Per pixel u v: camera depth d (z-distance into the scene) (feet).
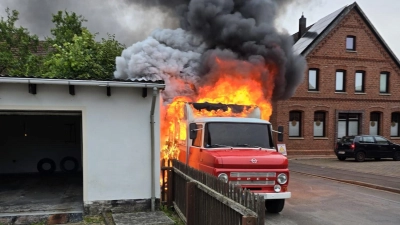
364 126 75.41
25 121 39.06
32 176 36.76
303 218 24.08
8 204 24.12
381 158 64.95
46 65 45.80
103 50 47.29
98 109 22.95
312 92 72.28
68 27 56.75
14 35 50.21
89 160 22.82
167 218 21.57
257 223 11.36
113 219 21.38
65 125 40.04
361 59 75.00
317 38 72.43
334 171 49.44
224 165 22.25
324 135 73.92
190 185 18.83
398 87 77.46
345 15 73.51
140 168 23.59
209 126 25.57
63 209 22.88
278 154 24.41
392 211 26.40
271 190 22.99
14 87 21.58
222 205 14.80
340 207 27.66
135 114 23.52
